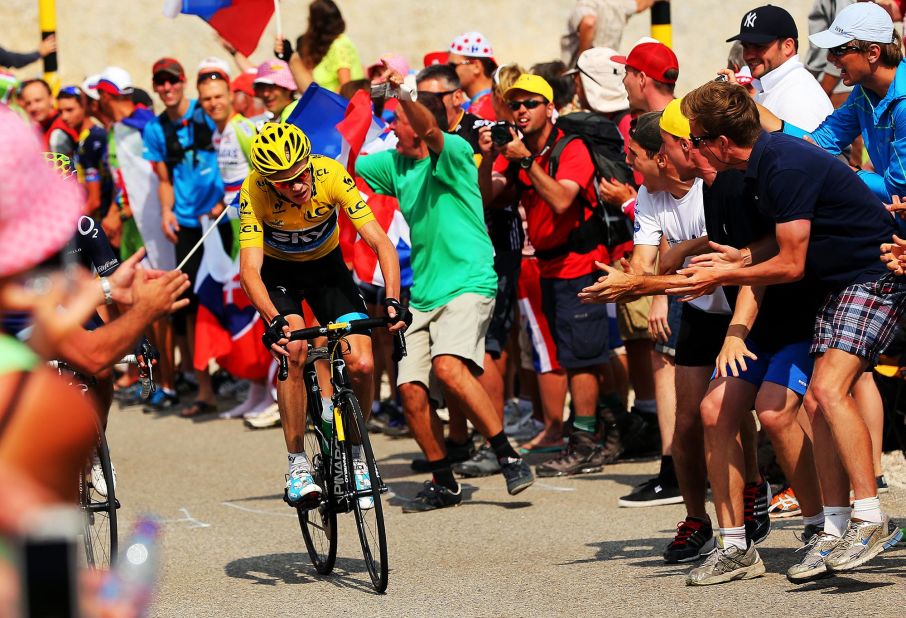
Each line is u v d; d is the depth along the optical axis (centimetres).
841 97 2964
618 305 2664
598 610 1612
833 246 1599
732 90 1606
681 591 1678
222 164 3359
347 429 1847
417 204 2414
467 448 2703
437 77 2728
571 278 2575
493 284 2405
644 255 1947
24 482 621
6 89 3541
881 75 1948
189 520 2375
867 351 1600
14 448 644
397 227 2994
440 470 2380
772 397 1664
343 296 2098
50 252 680
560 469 2612
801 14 5547
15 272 672
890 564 1730
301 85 3231
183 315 3775
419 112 2314
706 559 1727
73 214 691
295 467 1900
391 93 2320
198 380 3594
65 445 659
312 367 1931
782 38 2319
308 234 2023
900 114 1934
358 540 2158
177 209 3503
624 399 2861
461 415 2670
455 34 5784
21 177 666
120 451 3120
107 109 3778
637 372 2717
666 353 2298
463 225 2389
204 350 3441
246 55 2995
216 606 1752
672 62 2398
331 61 3394
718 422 1686
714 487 1705
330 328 1836
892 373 2402
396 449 3005
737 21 5728
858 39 1925
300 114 2675
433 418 2384
